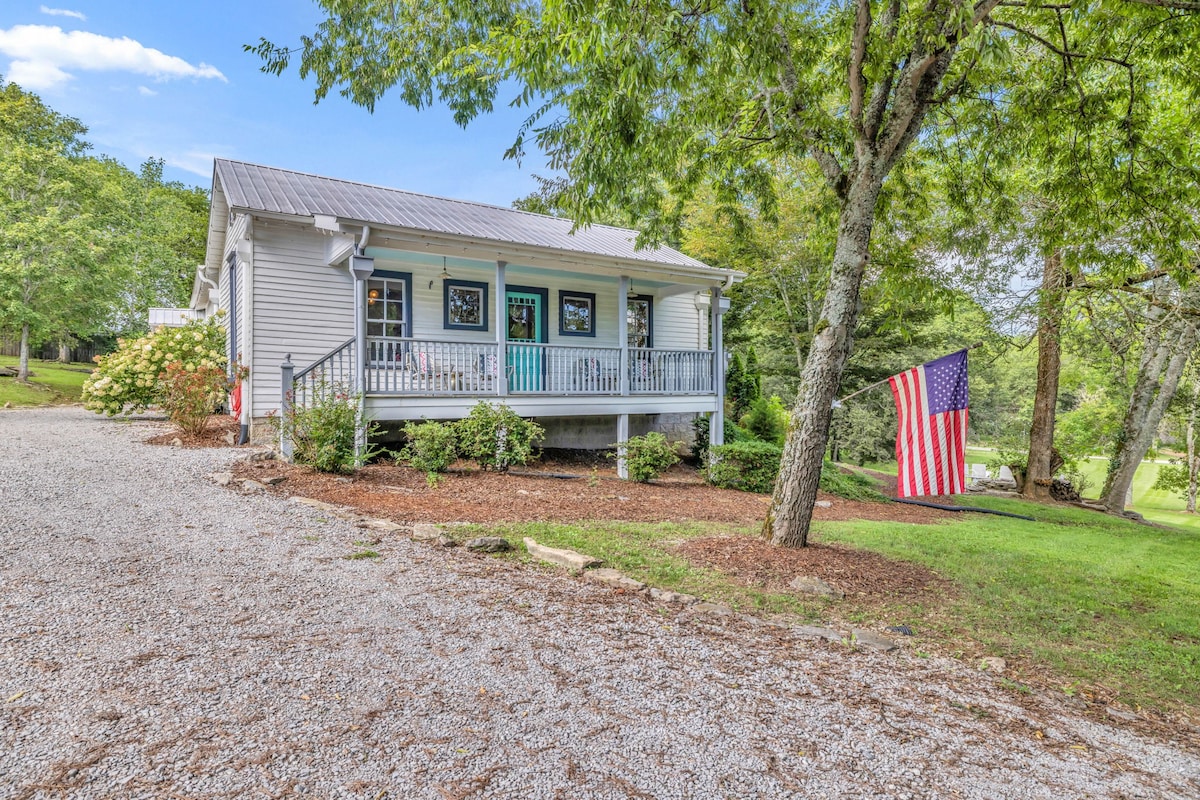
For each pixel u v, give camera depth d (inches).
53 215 736.3
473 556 195.9
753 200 433.1
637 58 180.9
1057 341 535.8
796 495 224.1
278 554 182.1
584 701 108.1
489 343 401.7
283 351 403.5
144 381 459.2
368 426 360.8
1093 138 263.9
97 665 109.0
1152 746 111.8
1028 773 97.5
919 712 115.6
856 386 834.2
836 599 181.0
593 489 362.6
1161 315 443.8
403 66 358.6
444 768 85.7
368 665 115.8
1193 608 205.2
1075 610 194.9
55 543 178.5
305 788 79.2
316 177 490.9
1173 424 849.5
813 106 242.1
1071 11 223.0
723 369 510.9
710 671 125.0
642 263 446.3
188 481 272.1
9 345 1186.6
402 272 446.6
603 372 454.9
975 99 261.4
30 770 79.5
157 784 78.2
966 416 243.4
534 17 305.3
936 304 352.2
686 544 229.0
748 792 85.3
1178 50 223.3
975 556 266.8
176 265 1175.0
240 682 106.0
